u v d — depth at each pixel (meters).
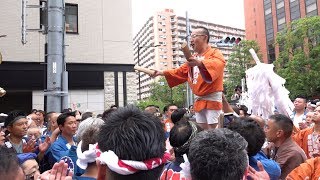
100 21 17.22
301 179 3.02
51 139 4.92
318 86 33.22
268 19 59.44
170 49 109.19
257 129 3.01
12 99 18.17
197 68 4.65
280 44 38.59
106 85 17.09
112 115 1.98
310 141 4.83
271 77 5.26
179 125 3.01
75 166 3.49
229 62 44.53
